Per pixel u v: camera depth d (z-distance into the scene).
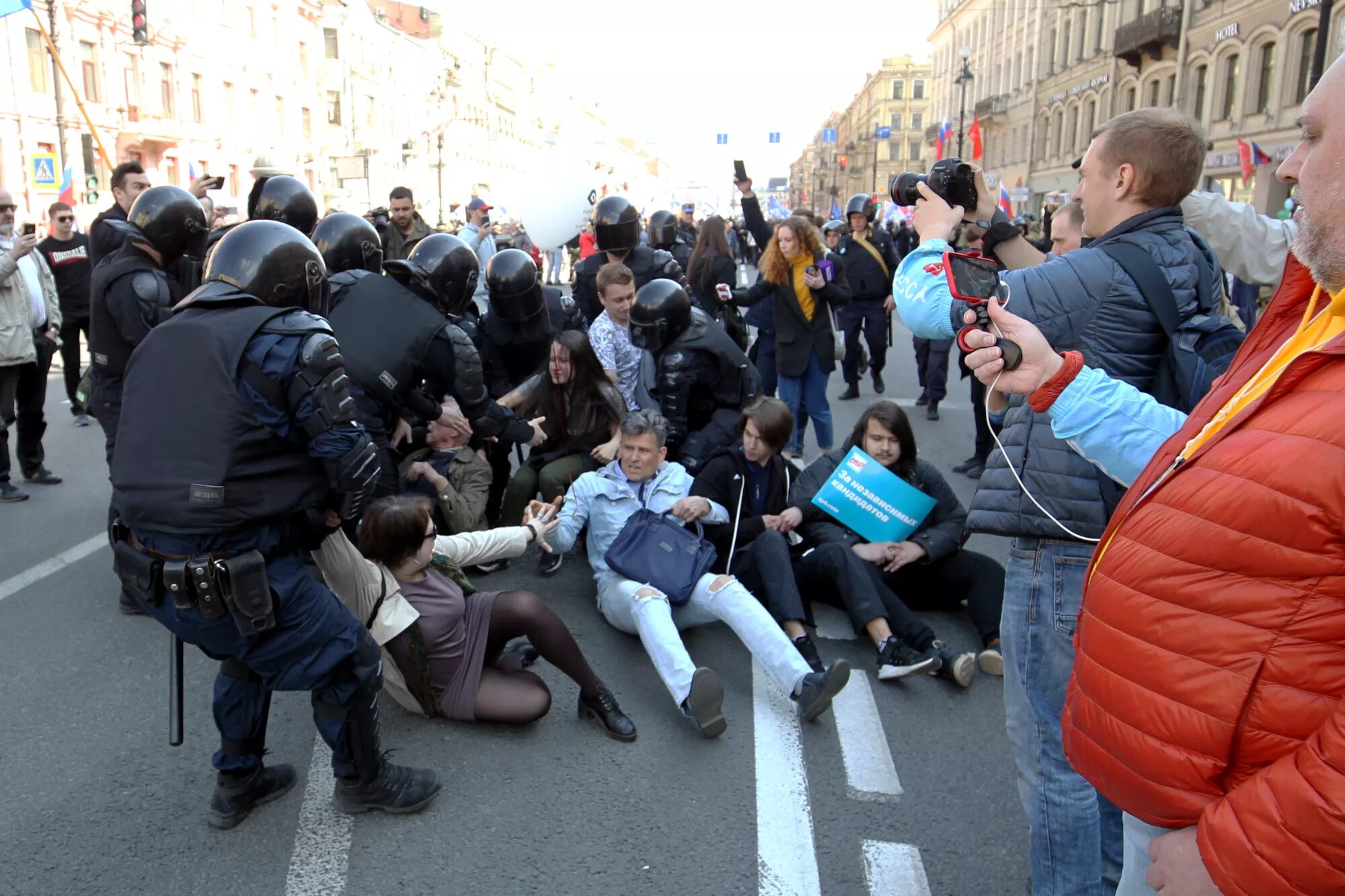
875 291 9.77
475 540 3.87
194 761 3.24
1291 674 1.21
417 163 59.66
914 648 3.91
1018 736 2.24
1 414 6.24
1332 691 1.19
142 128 33.22
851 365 9.77
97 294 4.20
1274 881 1.14
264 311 2.42
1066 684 2.14
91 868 2.69
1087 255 2.08
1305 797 1.12
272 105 43.44
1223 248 4.22
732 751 3.35
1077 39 41.19
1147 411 1.80
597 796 3.06
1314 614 1.19
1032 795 2.21
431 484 4.76
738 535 4.37
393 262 4.18
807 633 4.13
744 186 8.41
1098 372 1.84
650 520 4.03
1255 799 1.17
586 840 2.84
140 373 2.46
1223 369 2.02
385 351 3.93
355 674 2.71
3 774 3.15
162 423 2.38
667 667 3.51
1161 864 1.34
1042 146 45.91
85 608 4.56
